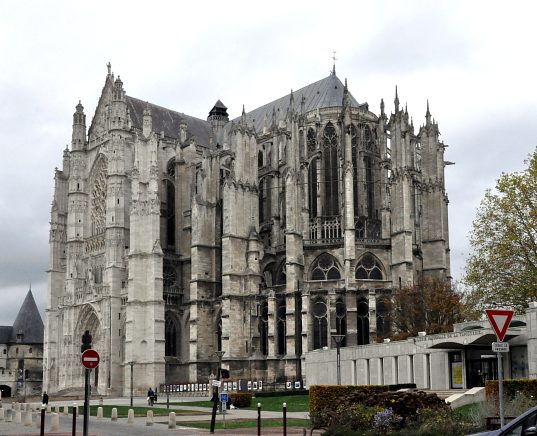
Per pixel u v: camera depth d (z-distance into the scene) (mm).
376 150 122188
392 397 39375
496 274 74000
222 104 166250
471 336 59531
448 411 37781
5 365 187750
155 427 49906
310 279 110250
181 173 131875
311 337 104188
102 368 119625
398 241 106125
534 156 74000
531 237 71688
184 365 121625
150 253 118750
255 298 112562
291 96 116562
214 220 123062
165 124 145000
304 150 116062
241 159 118375
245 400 75812
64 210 142125
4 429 50000
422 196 113062
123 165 126312
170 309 122812
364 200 118000
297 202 109938
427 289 100062
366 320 104500
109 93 134625
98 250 131500
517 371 57938
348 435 36469
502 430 18844
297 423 50125
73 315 129625
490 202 75125
